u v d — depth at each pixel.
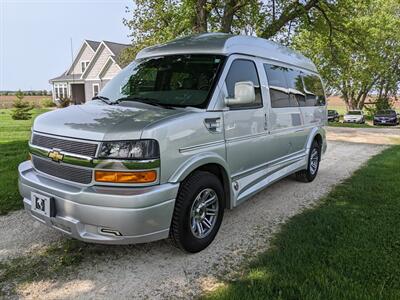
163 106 3.52
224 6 15.38
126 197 2.78
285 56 5.36
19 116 22.97
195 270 3.17
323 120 6.84
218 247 3.62
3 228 3.98
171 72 4.00
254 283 2.88
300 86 5.77
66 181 3.07
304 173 6.19
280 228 4.11
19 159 7.42
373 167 7.44
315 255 3.32
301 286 2.79
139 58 4.61
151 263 3.28
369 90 40.62
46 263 3.24
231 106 3.77
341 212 4.52
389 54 35.19
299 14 16.08
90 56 38.62
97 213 2.82
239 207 4.89
